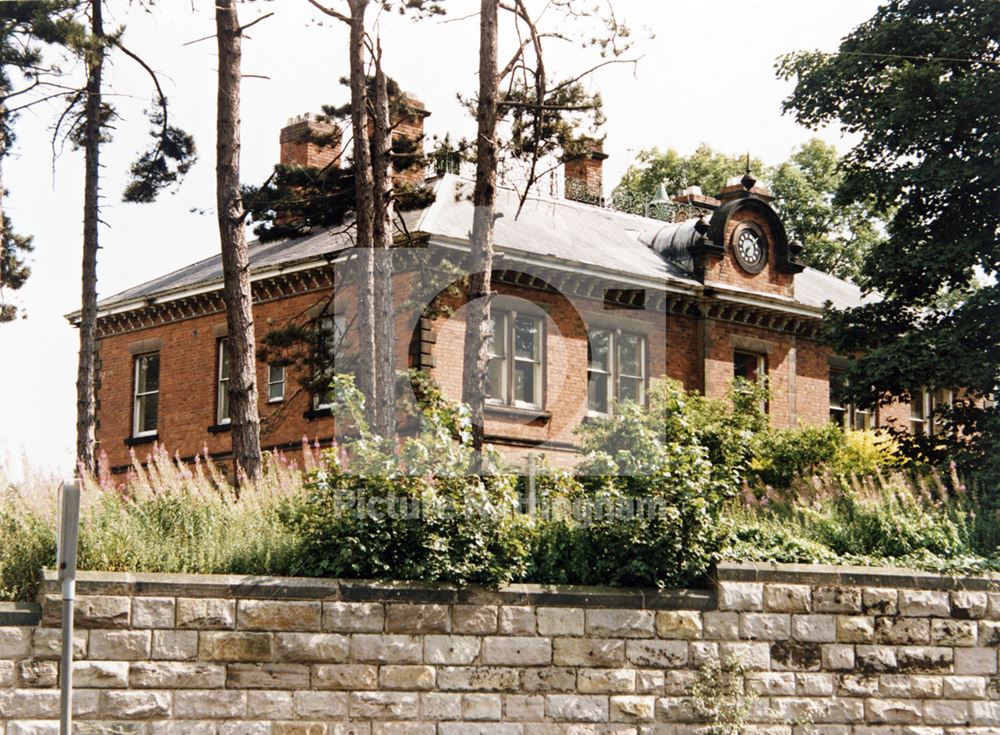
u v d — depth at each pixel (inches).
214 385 1317.7
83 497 567.5
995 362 935.7
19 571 534.0
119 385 1427.2
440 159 1001.5
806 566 628.4
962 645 650.2
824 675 621.3
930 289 1040.2
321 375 1083.3
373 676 548.7
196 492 606.9
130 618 518.6
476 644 566.9
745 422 1026.7
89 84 1092.5
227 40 828.0
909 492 734.5
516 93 884.0
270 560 562.6
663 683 593.9
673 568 610.2
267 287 1241.4
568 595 585.0
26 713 497.4
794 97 1068.5
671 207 1544.0
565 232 1294.3
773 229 1421.0
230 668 529.3
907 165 1024.2
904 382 960.9
